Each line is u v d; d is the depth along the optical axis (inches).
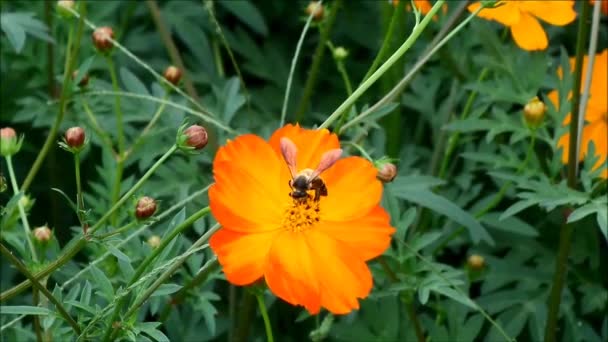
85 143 20.1
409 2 27.1
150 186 26.4
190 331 25.2
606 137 27.0
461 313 25.2
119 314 20.9
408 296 23.7
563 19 25.5
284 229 20.0
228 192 19.6
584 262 27.4
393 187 24.2
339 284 19.7
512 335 25.6
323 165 19.7
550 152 28.3
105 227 24.5
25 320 27.1
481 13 25.5
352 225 20.1
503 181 27.4
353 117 24.7
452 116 29.0
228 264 19.3
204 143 20.2
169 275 20.1
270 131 27.9
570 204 24.5
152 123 25.6
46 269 19.8
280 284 19.4
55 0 29.9
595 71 27.1
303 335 27.7
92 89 26.0
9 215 21.9
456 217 24.1
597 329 27.0
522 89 26.5
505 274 26.5
